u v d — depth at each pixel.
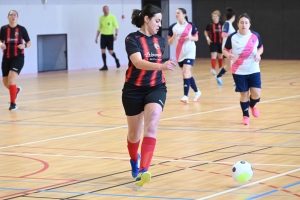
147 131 8.03
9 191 8.11
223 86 22.41
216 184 8.34
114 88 22.34
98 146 11.44
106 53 33.00
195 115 15.30
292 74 26.42
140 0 34.41
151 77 8.16
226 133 12.64
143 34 8.26
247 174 8.21
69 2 30.83
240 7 35.91
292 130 12.85
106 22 30.67
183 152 10.70
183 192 7.93
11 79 16.97
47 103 18.39
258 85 13.52
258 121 14.19
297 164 9.52
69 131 13.26
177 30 17.47
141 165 7.88
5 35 16.88
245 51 13.23
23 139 12.35
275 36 35.06
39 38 29.94
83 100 18.95
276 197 7.57
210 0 36.94
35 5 29.27
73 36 31.28
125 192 7.98
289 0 34.34
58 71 30.58
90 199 7.64
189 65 17.50
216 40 27.00
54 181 8.68
